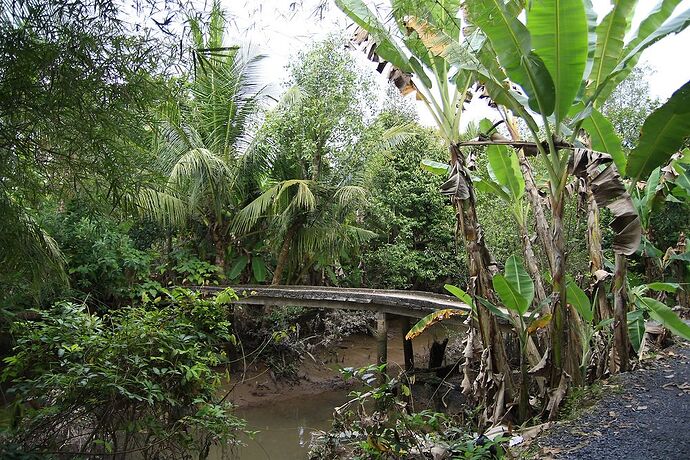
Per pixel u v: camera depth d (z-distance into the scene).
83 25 2.13
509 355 6.20
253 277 10.83
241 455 6.04
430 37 3.69
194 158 8.43
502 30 3.47
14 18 2.15
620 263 4.57
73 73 2.18
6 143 2.34
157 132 2.97
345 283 12.02
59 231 7.27
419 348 11.08
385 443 3.21
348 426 3.72
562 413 3.92
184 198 8.84
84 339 3.71
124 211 3.05
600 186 4.02
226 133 9.65
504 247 8.11
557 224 3.94
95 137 2.51
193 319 4.38
